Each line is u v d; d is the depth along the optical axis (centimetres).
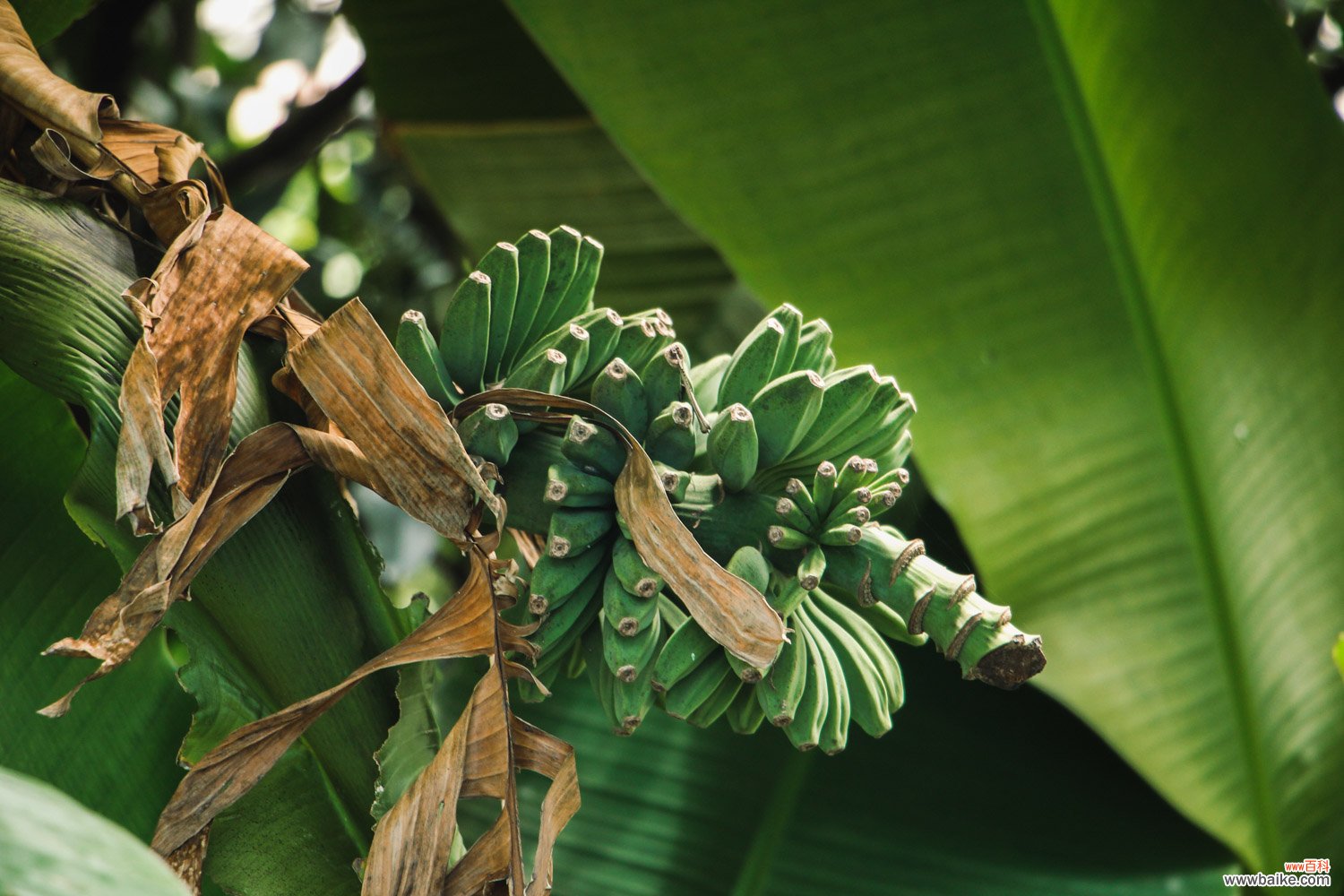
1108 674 317
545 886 217
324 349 215
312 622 223
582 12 297
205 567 220
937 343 306
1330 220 296
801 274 306
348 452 217
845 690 225
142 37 523
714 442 221
